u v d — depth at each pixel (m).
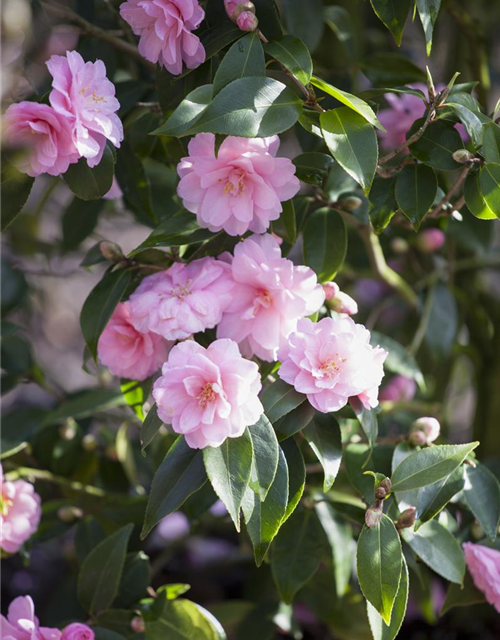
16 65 1.27
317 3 1.47
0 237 1.81
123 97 1.42
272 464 1.21
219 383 1.18
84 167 1.26
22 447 1.51
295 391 1.23
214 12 1.28
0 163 1.25
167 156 1.42
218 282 1.24
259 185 1.23
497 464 1.52
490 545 1.37
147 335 1.28
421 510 1.27
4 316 1.54
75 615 1.57
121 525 1.50
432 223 1.58
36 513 1.39
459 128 1.37
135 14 1.26
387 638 1.24
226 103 1.20
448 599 1.37
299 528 1.40
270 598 1.56
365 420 1.27
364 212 1.38
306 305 1.24
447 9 1.54
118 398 1.47
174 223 1.28
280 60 1.24
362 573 1.22
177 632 1.36
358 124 1.22
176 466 1.23
